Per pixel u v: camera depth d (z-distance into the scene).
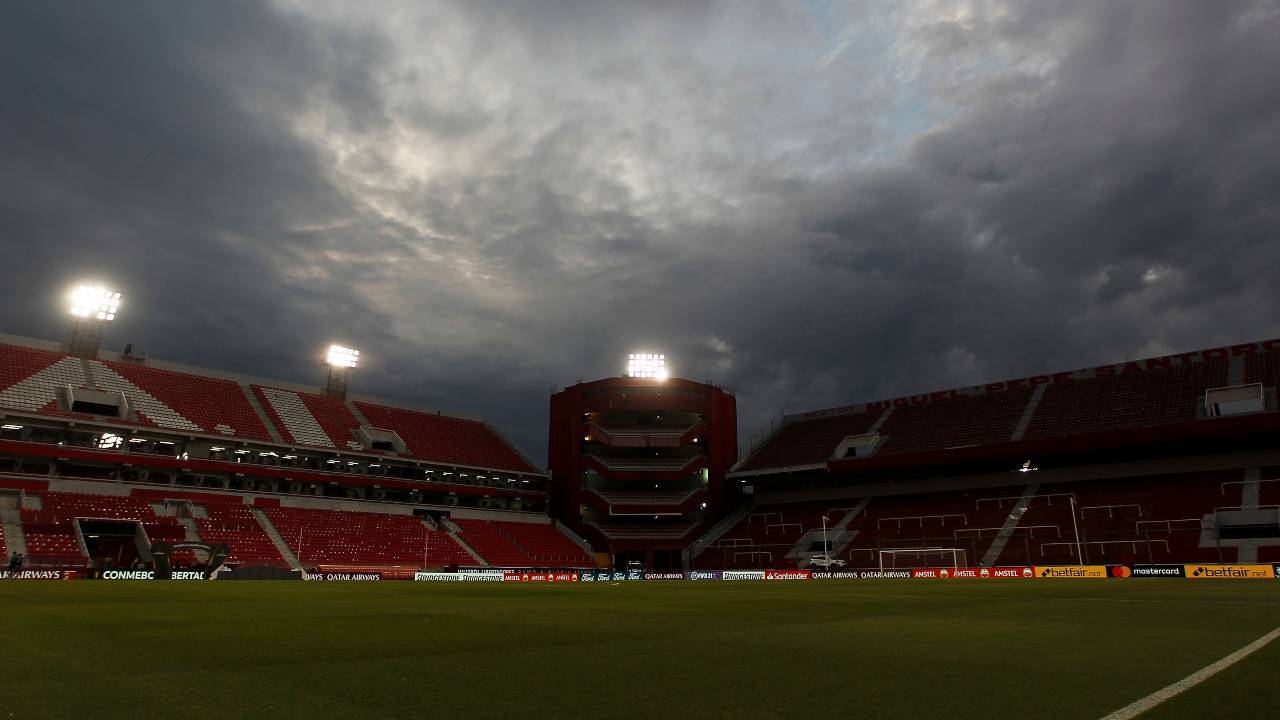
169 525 59.50
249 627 13.34
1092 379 76.25
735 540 81.94
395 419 88.62
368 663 8.73
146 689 7.02
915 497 78.00
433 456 84.06
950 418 81.38
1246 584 34.75
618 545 83.00
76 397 63.00
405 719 5.77
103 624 13.74
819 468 81.25
